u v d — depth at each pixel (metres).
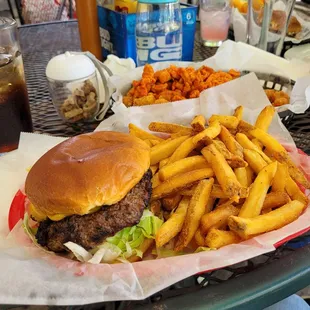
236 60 0.55
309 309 0.38
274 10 0.63
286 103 0.46
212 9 0.71
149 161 0.33
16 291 0.24
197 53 0.71
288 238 0.27
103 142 0.34
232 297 0.22
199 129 0.36
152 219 0.31
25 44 0.79
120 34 0.63
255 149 0.36
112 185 0.29
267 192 0.34
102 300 0.23
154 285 0.24
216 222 0.30
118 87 0.51
